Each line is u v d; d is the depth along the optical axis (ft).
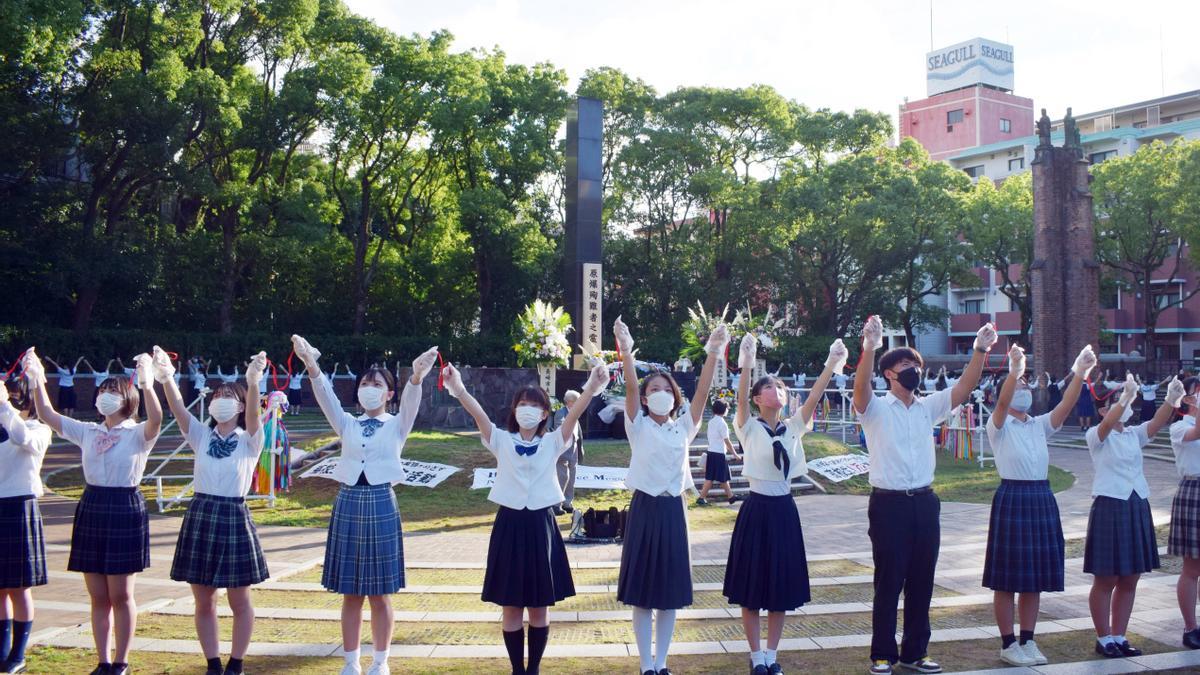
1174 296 158.61
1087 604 24.67
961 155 196.24
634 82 128.67
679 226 136.87
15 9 70.23
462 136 116.88
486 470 48.21
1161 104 190.60
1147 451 72.49
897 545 18.43
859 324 138.31
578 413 18.72
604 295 135.44
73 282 92.07
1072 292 97.09
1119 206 121.19
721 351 18.92
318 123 106.73
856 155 133.59
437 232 123.54
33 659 19.33
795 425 19.30
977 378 19.54
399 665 19.10
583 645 20.71
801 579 18.35
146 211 109.29
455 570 29.99
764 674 18.12
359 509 17.60
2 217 85.61
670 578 17.67
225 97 90.07
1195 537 20.43
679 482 18.17
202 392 41.83
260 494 42.80
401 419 18.47
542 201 128.57
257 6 99.40
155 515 41.52
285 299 125.70
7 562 18.37
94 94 86.53
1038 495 19.52
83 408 94.12
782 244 127.44
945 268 131.03
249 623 18.25
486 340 123.13
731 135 132.67
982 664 19.20
